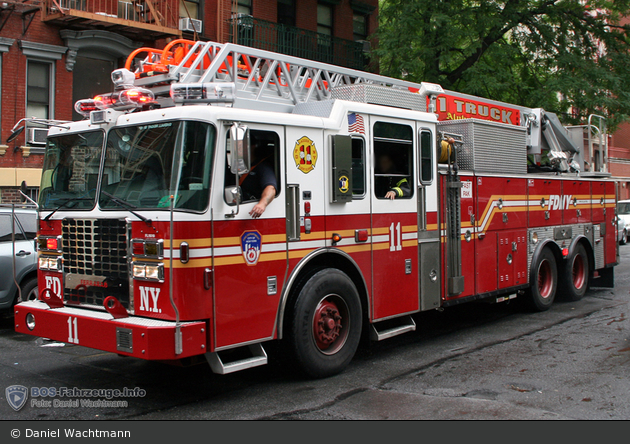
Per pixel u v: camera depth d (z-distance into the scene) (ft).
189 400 17.35
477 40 56.90
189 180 15.99
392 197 21.71
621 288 39.11
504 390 17.88
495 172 27.04
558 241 31.63
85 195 18.29
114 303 16.22
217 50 21.59
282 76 22.89
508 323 28.14
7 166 45.93
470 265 25.26
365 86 21.74
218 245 16.30
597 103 56.24
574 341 24.14
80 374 20.33
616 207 37.91
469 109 29.71
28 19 46.73
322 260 20.01
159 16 52.54
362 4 70.74
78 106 19.01
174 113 16.40
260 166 17.61
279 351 18.75
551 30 60.70
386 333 21.44
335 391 17.95
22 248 27.22
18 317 19.03
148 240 16.12
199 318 15.87
